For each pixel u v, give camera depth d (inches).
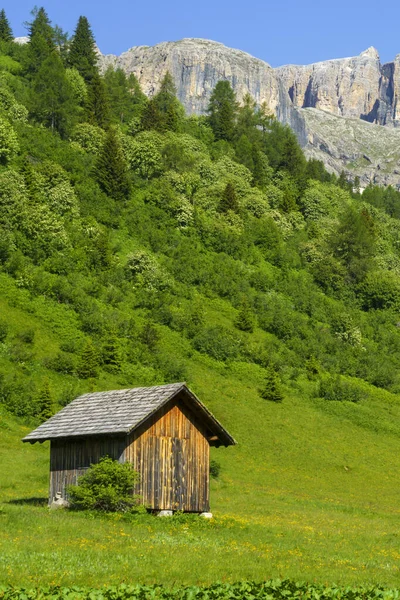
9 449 3316.9
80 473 2160.4
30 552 1429.6
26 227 5787.4
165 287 6077.8
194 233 7116.1
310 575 1416.1
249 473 3619.6
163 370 4842.5
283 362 5506.9
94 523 1809.8
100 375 4532.5
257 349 5516.7
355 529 2340.1
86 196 6811.0
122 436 2060.8
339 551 1817.2
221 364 5196.9
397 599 1179.9
